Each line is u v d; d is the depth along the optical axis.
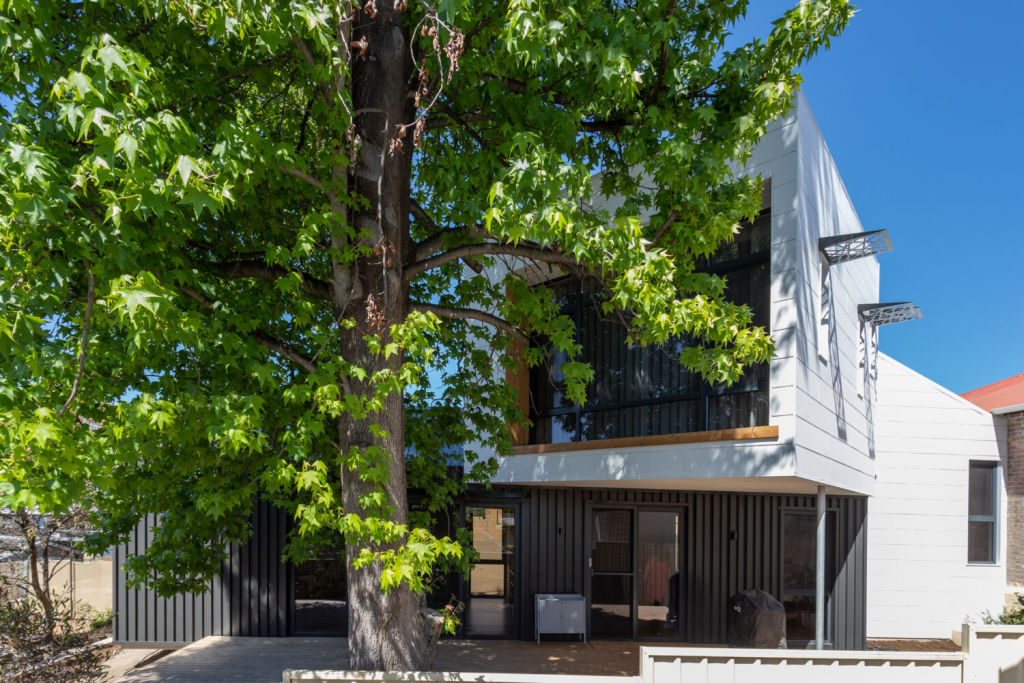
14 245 3.59
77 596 12.75
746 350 5.19
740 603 10.19
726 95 5.63
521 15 4.09
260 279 5.98
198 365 5.15
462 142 6.46
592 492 10.81
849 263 9.46
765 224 7.61
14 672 6.82
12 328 3.38
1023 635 4.83
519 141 4.47
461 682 4.20
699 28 5.68
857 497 11.45
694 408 8.00
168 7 3.93
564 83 5.41
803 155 7.02
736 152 5.73
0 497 3.31
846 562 11.26
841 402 8.68
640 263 4.77
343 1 4.35
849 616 11.16
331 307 6.55
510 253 6.02
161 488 6.21
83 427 3.87
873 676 4.63
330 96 4.77
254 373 4.45
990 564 12.68
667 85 5.50
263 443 4.54
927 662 4.71
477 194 5.80
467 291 7.77
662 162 5.21
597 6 5.02
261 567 10.42
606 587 10.75
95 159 3.32
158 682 7.71
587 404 9.48
